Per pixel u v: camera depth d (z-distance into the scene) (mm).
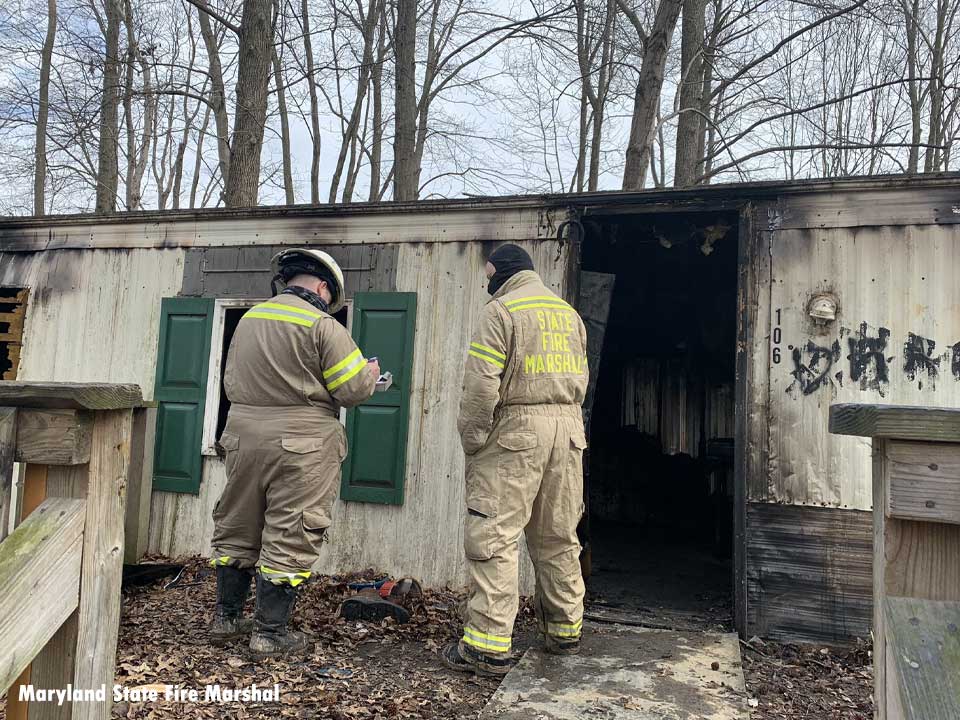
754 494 3975
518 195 4613
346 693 2930
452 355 4754
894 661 1263
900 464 1357
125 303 5543
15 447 1733
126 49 11562
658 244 6043
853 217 3992
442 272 4836
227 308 5281
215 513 3521
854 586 3791
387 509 4781
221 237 5355
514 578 3227
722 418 6992
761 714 2900
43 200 12477
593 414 7516
